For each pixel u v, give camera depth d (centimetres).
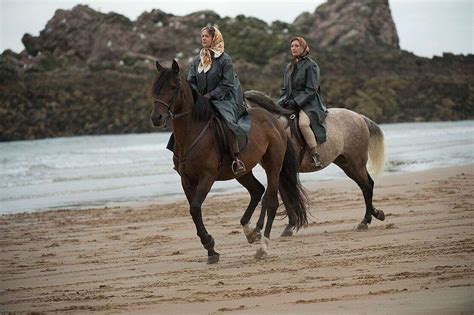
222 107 1152
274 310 793
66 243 1427
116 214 1814
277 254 1181
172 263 1170
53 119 7000
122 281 1037
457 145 3784
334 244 1236
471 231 1269
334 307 788
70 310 863
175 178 2642
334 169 2886
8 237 1509
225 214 1744
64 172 2916
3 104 6981
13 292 997
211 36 1180
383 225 1419
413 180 2206
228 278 1007
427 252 1084
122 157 3641
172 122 1127
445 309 745
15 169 3058
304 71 1406
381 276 936
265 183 2342
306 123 1381
